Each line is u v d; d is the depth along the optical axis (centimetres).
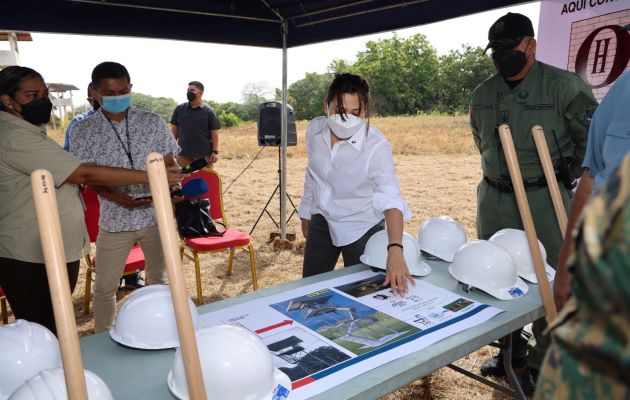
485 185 229
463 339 121
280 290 153
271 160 1199
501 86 215
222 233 337
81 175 191
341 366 108
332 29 364
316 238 212
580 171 207
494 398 224
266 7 363
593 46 253
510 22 195
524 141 206
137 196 248
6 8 272
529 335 233
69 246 202
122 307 121
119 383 103
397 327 127
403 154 1271
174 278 81
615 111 125
